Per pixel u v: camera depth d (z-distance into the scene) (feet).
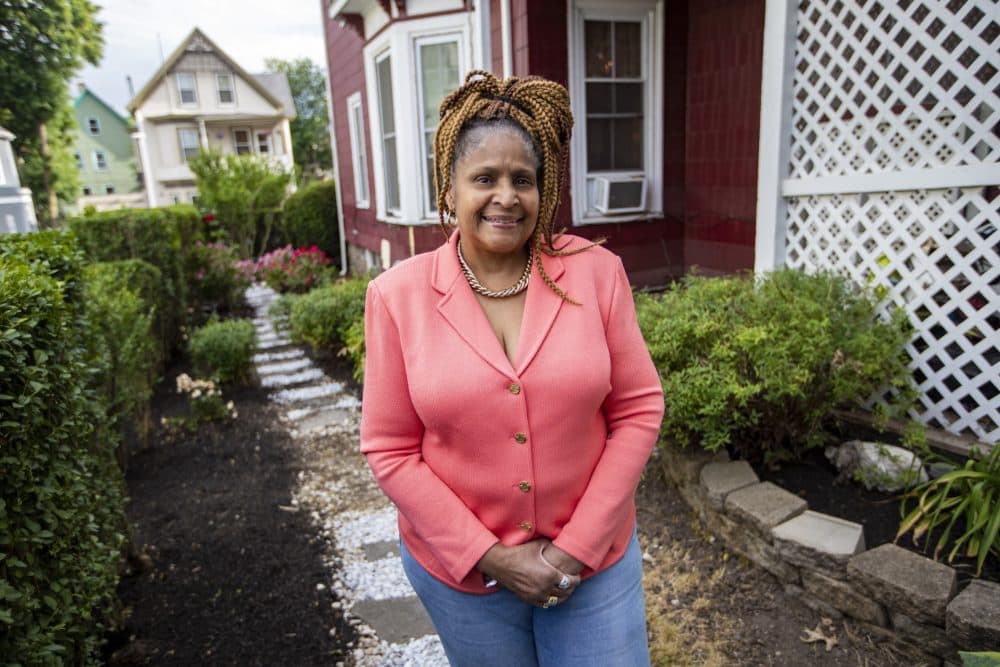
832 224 13.48
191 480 14.05
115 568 8.68
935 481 8.51
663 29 20.38
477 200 4.49
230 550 11.05
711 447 10.03
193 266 32.37
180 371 23.22
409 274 4.80
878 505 9.47
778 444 10.65
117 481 10.37
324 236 44.32
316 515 12.28
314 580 10.11
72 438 7.64
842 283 12.29
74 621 6.98
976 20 12.41
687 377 10.21
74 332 8.99
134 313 16.05
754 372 10.33
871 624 7.85
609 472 4.65
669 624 8.36
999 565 7.91
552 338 4.53
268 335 27.81
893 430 11.69
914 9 11.25
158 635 8.84
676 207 21.89
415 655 8.38
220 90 113.70
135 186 159.12
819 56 12.94
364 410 4.83
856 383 10.28
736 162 19.60
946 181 10.97
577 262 4.85
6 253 8.61
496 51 21.38
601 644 4.65
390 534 11.47
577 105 20.34
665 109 21.03
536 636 4.92
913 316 11.83
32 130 97.09
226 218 48.19
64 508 6.92
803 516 9.12
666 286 21.90
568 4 19.44
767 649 7.95
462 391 4.37
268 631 8.92
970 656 4.90
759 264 14.49
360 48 29.89
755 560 9.25
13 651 5.53
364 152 31.71
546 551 4.54
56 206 101.55
